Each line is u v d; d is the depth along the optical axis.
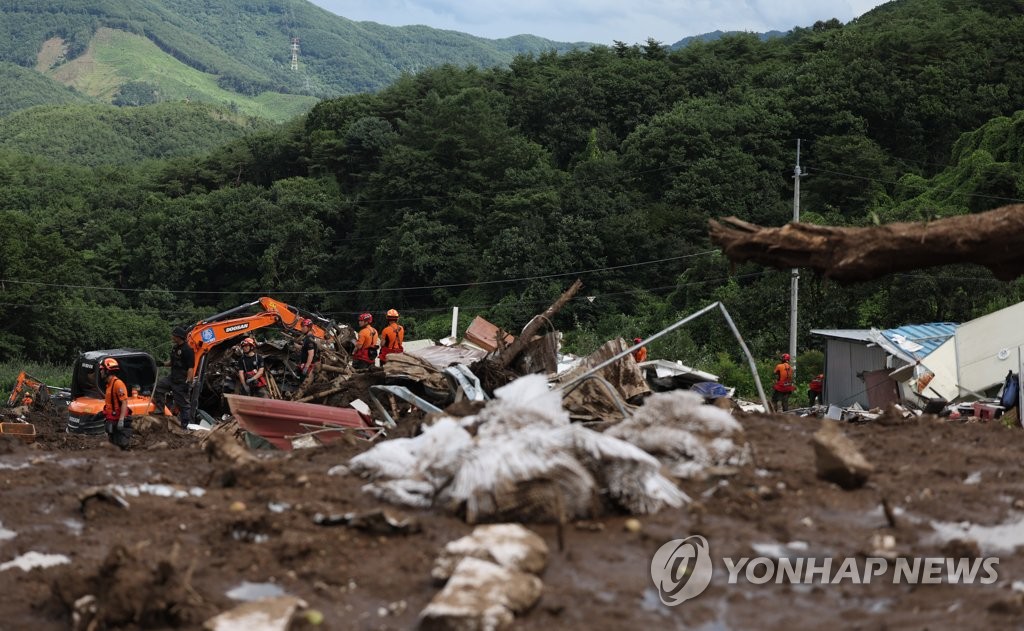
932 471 7.38
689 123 71.12
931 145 80.62
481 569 5.10
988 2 109.62
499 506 6.20
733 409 11.60
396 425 11.10
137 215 85.00
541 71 105.12
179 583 5.23
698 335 47.09
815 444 7.11
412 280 69.56
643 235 60.91
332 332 18.39
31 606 5.34
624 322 52.16
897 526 6.16
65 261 62.91
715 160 67.25
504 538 5.52
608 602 5.16
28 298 56.69
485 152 76.69
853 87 79.44
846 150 69.50
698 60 101.75
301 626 4.90
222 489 7.47
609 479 6.43
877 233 7.11
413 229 69.94
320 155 93.12
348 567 5.64
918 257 7.04
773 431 9.21
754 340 43.72
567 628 4.85
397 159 74.94
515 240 61.56
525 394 7.15
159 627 5.03
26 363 54.56
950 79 81.25
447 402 13.40
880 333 26.16
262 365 17.25
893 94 78.94
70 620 5.18
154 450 9.59
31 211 91.81
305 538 5.96
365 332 16.94
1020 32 88.44
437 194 74.06
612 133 90.62
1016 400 14.27
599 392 11.09
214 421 16.69
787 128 76.44
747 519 6.34
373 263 74.94
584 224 61.09
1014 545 5.90
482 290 63.09
